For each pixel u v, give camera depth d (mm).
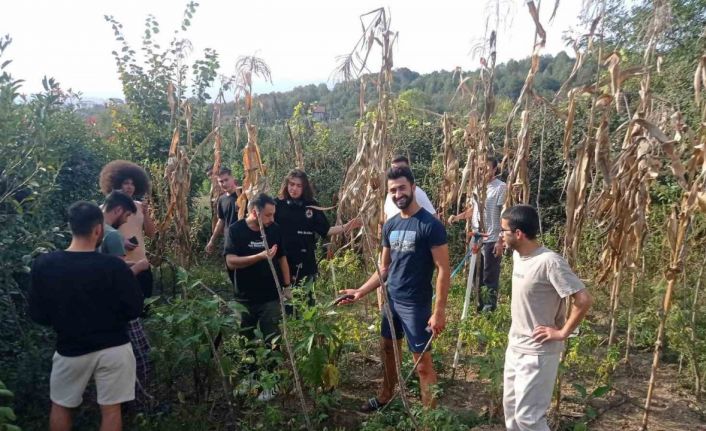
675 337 4363
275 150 9688
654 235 6008
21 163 3832
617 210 3758
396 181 3596
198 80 8117
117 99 8570
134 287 3230
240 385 3725
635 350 5195
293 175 4898
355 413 4047
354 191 3975
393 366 4020
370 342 5195
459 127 5180
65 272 3057
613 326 4469
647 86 3488
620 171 3584
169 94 6438
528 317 3131
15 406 3604
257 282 4184
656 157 3693
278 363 3684
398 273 3750
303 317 3744
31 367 3568
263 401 3822
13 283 3766
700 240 4910
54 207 5961
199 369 4008
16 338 3811
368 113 4199
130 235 4199
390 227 3844
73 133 6906
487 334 4039
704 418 3986
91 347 3131
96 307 3123
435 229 3590
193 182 8273
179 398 3992
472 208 5203
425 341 3668
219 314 3691
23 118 3928
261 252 4152
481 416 3898
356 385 4531
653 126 3301
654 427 3865
